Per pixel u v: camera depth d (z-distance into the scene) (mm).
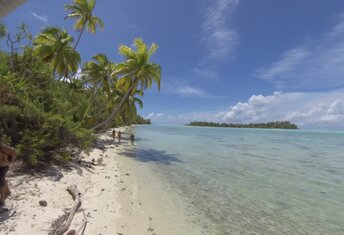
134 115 34500
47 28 25312
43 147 8953
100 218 5961
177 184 10391
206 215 7105
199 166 15039
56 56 25078
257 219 7043
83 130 11688
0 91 8508
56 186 7324
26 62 12820
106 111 33062
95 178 9547
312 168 16312
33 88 10945
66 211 5754
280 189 10469
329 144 41656
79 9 26062
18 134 8383
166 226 6137
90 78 32406
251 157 20484
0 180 5035
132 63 22859
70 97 17453
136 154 18672
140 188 9227
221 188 10148
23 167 8188
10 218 4781
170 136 46781
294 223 6875
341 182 12172
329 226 6738
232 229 6273
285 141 45781
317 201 8930
